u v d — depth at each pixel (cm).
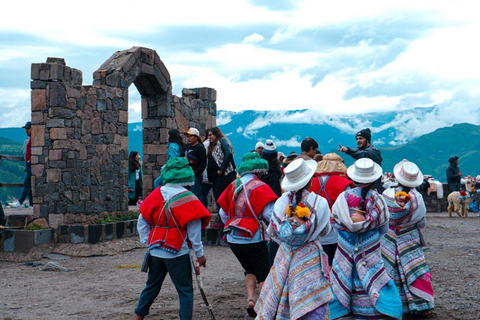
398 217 675
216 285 891
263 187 669
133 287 877
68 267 1056
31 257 1127
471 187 2314
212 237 1366
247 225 665
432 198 2534
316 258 521
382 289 559
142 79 1518
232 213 683
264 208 661
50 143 1207
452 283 888
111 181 1355
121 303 768
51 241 1193
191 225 571
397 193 672
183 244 575
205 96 1756
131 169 1631
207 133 1209
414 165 694
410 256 679
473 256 1167
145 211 585
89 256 1161
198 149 1204
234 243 672
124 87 1400
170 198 576
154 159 1562
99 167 1315
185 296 574
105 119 1335
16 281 928
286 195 546
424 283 673
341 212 563
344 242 573
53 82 1197
